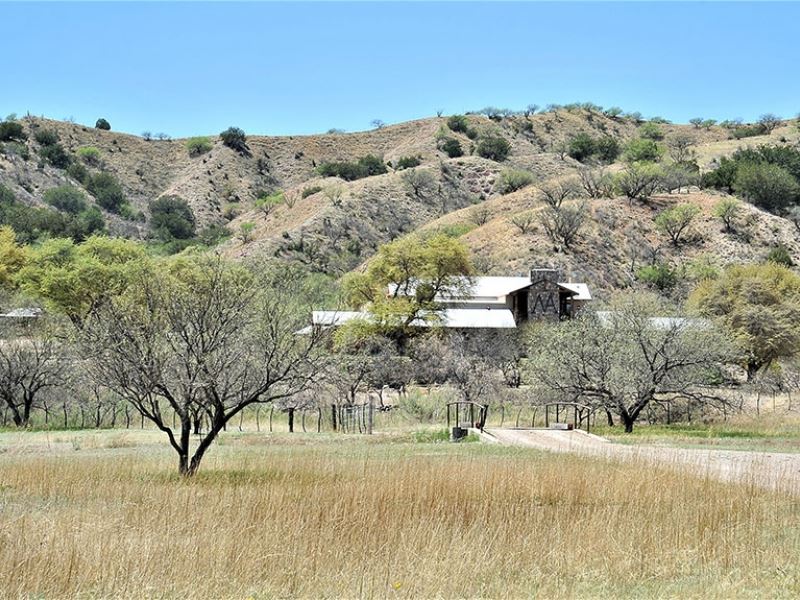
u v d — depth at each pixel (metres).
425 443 32.03
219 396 24.19
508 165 185.00
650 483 18.20
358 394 52.19
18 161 175.88
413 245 83.44
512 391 50.81
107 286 64.06
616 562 13.11
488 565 12.78
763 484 19.23
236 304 24.89
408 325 75.44
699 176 142.75
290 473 20.97
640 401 39.78
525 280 89.94
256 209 173.88
